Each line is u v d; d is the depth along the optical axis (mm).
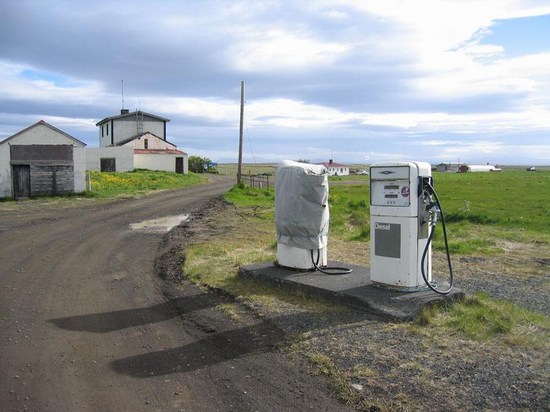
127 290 9242
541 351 5480
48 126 31625
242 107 36688
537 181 55281
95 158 52688
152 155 57656
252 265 9758
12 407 4688
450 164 130625
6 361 5824
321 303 7547
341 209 23984
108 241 15250
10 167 30875
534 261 11875
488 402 4367
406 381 4832
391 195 7480
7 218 21375
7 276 10359
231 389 4953
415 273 7398
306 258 8984
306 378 5102
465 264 11477
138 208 25500
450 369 5055
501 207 25609
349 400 4586
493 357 5332
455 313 6762
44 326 7121
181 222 20141
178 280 9930
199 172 79625
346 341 5930
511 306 7281
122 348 6211
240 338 6348
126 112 64938
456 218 20453
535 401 4348
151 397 4848
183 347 6172
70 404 4734
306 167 8906
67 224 19344
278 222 9219
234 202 28094
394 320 6570
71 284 9711
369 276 8508
